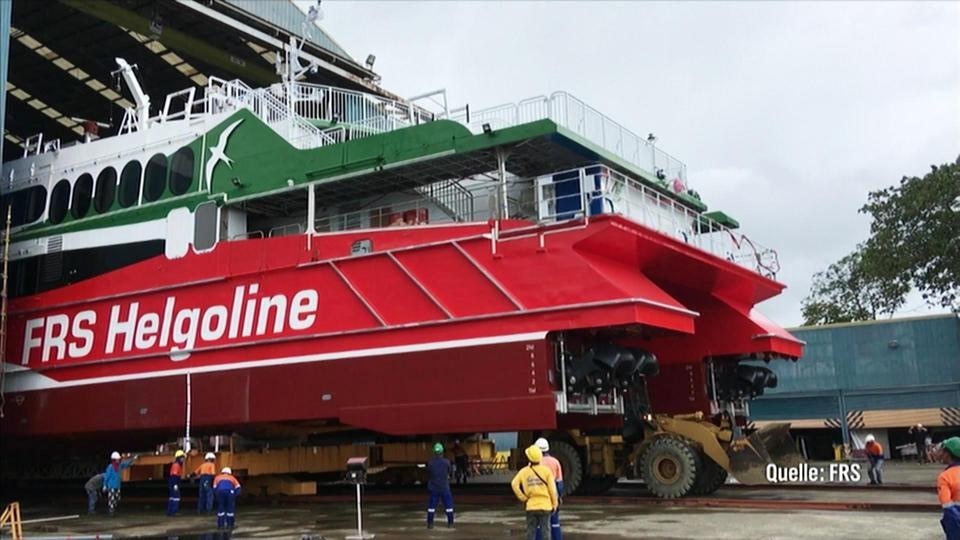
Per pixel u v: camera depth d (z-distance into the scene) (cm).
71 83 3875
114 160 2139
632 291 1478
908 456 3300
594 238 1497
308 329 1731
